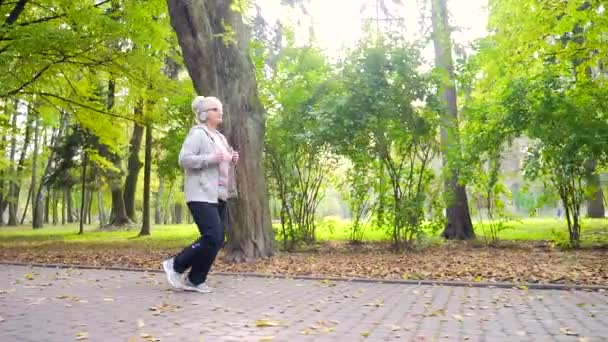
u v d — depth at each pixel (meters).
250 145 8.77
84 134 23.30
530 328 3.68
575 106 10.13
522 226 18.42
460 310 4.40
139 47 13.40
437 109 9.95
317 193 11.48
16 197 44.34
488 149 11.08
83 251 11.41
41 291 5.50
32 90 14.06
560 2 11.94
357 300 4.95
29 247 13.16
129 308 4.51
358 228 11.80
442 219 10.65
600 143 9.54
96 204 49.06
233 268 7.71
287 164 11.01
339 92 10.52
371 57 9.90
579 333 3.49
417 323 3.88
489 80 13.02
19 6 12.97
